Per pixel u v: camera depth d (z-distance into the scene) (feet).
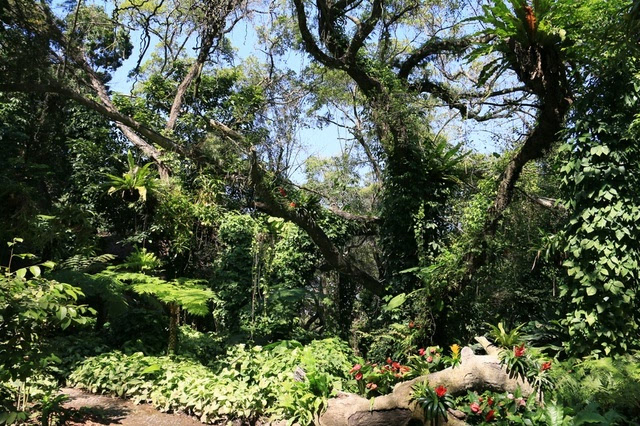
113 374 26.09
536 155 29.86
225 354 34.91
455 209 37.81
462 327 32.71
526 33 25.53
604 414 16.49
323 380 21.91
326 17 37.52
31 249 35.27
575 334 22.04
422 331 31.45
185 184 43.39
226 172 36.42
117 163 51.75
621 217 21.25
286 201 35.94
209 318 48.65
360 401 20.45
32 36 33.63
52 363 26.48
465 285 31.76
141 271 35.58
